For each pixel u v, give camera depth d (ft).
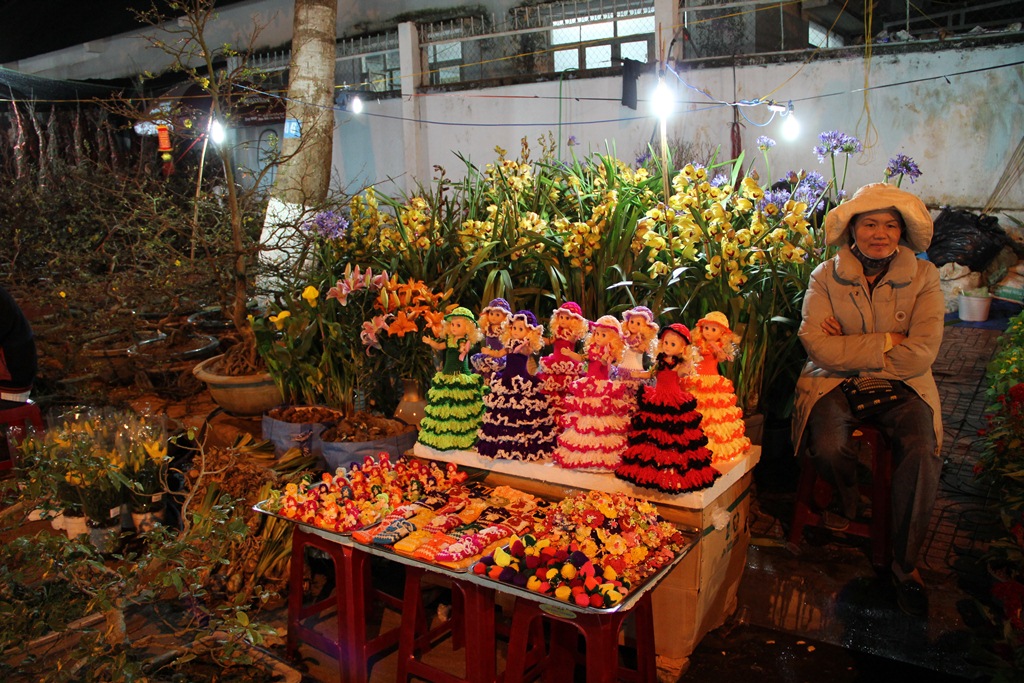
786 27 30.78
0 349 15.42
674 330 9.96
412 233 17.15
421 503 10.96
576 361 11.04
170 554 9.71
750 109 25.93
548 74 29.84
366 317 16.12
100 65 48.29
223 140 18.22
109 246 22.13
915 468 11.01
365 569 12.12
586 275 15.17
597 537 9.31
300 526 10.98
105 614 9.50
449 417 11.89
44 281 22.91
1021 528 10.01
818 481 12.69
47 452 11.81
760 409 14.57
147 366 20.38
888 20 33.45
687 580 10.10
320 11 24.84
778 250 14.24
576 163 18.79
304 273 20.06
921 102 23.59
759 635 11.44
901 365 11.39
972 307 21.91
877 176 24.57
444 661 11.27
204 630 9.74
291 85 25.14
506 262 15.97
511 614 11.68
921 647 10.80
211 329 23.62
